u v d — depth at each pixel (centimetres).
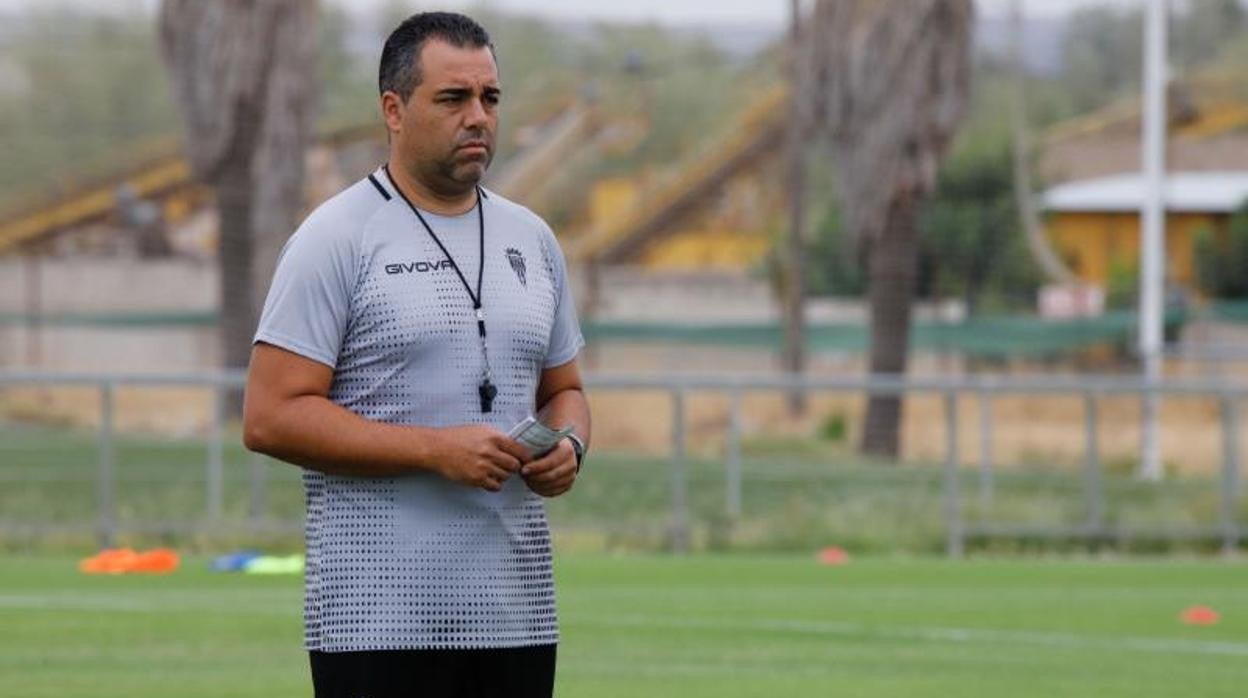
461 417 1738
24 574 5344
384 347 1731
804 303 12412
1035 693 3512
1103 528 6325
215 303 15638
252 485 6238
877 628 4412
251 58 9638
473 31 1752
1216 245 17300
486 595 1739
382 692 1730
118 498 6575
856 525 6406
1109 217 18000
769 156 18875
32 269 15600
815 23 9919
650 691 3472
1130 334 11550
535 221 1820
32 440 8238
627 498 6944
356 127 16362
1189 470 9756
